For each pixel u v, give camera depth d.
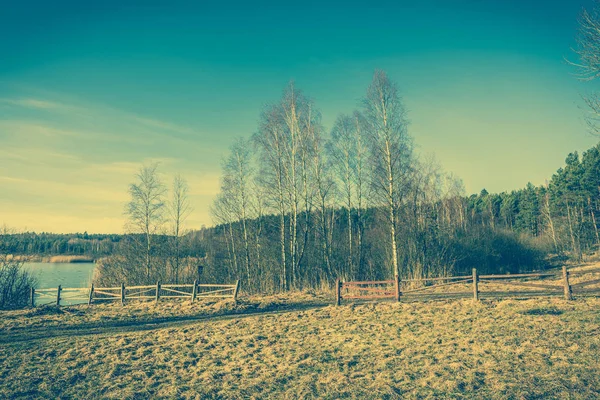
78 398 8.63
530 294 17.66
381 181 26.11
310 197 30.28
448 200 46.59
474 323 13.00
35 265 68.88
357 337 12.62
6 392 8.91
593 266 33.69
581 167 56.03
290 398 8.38
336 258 32.28
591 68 14.38
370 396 8.19
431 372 9.11
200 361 11.06
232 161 32.75
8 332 15.08
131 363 10.89
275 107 29.70
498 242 43.31
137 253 33.84
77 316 18.14
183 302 21.11
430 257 31.89
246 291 28.31
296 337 13.16
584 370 8.32
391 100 26.75
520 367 8.89
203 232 44.97
